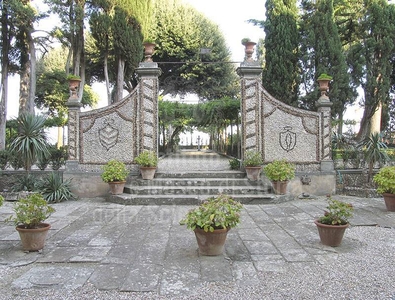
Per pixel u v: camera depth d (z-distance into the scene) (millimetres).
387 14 11742
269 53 11953
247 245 4617
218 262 3943
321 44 11516
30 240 4297
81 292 3195
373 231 5316
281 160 8273
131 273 3629
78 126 8570
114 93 17641
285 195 7801
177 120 18531
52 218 6230
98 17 12703
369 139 8844
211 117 16359
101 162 8602
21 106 14055
